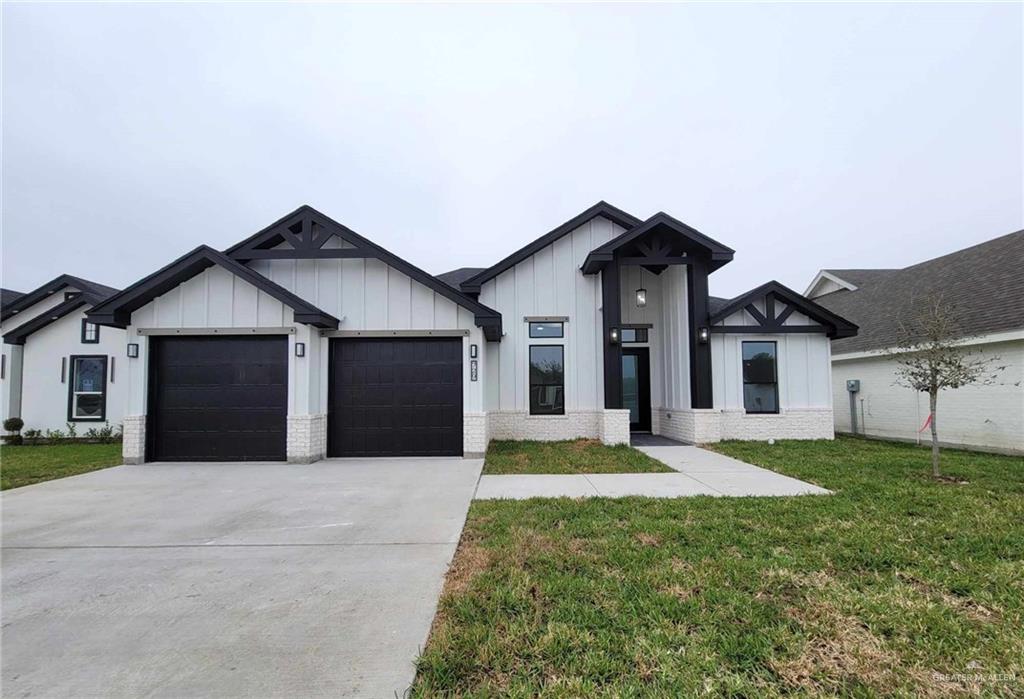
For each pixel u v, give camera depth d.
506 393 11.48
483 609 2.94
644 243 11.00
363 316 9.08
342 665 2.41
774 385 11.20
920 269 14.20
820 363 11.17
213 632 2.75
